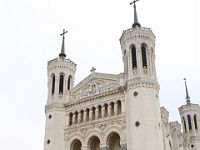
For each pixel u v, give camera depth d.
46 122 64.81
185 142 83.06
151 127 53.38
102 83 63.38
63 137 62.47
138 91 56.38
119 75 61.69
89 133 59.78
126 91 58.34
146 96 55.94
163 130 62.34
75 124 62.56
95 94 62.78
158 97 58.41
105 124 58.69
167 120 69.56
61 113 64.81
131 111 55.41
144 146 51.59
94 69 66.62
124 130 55.94
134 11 69.12
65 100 66.25
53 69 69.81
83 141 59.84
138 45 61.03
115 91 60.19
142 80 57.12
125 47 62.50
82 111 63.47
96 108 61.41
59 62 70.00
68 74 69.88
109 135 57.78
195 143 89.00
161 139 54.03
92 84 64.62
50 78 69.56
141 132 52.81
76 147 62.94
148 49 61.44
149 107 55.03
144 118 53.88
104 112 60.28
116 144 59.34
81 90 65.75
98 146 61.19
